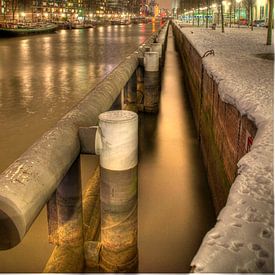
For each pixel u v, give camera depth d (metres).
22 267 4.81
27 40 55.44
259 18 61.97
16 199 2.51
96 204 5.76
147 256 5.23
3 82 20.66
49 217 4.49
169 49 41.00
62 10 132.50
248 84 5.93
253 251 1.33
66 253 4.21
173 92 17.62
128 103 11.95
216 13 74.00
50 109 14.73
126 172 3.93
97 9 166.50
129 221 4.13
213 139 6.95
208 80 8.38
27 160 2.97
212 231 1.46
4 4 94.25
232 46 16.80
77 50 39.59
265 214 1.59
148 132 11.09
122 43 49.22
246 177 2.07
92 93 5.40
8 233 2.47
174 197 6.99
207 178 7.73
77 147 3.81
